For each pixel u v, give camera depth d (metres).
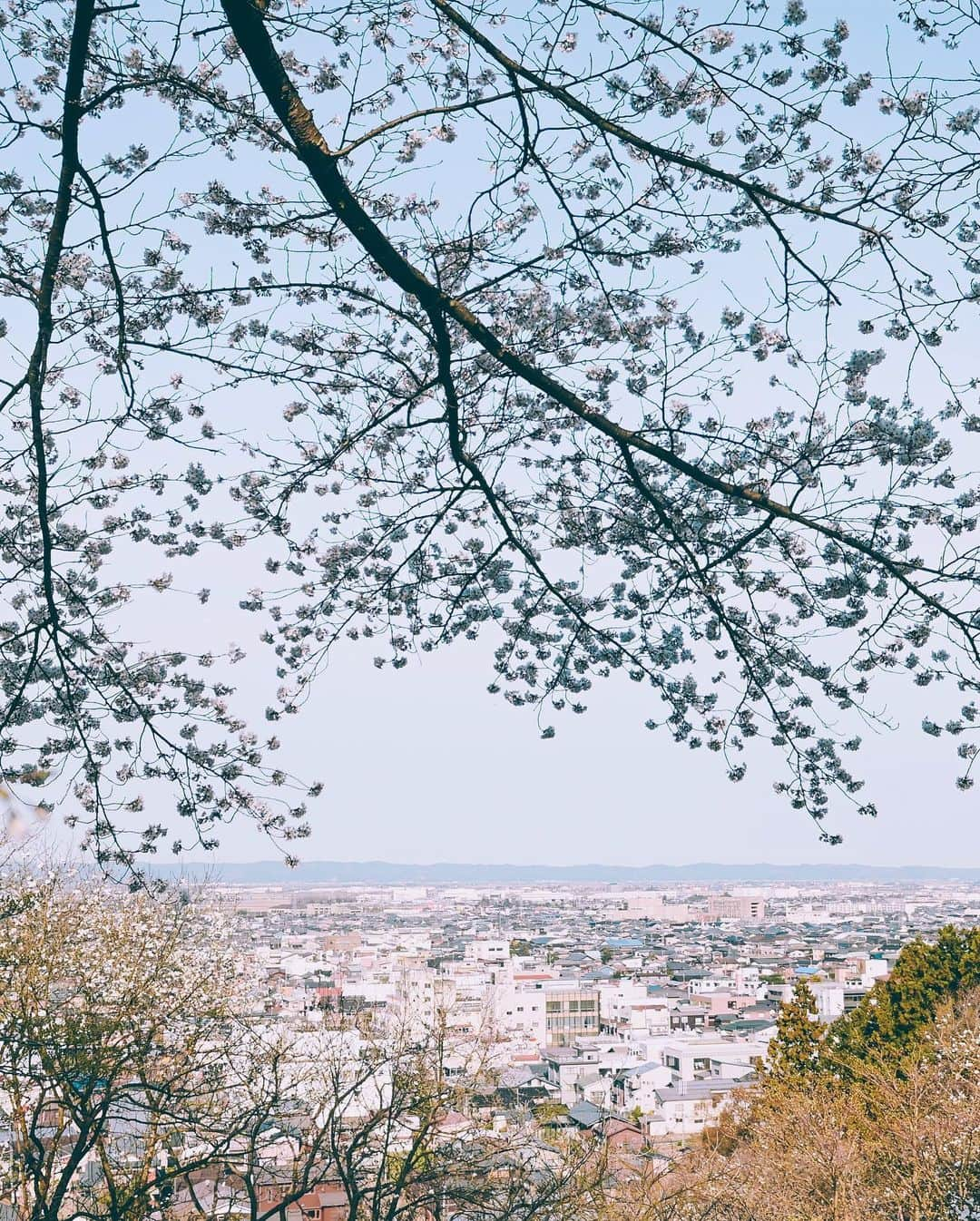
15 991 9.34
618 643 5.83
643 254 5.50
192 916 11.38
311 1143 8.55
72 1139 9.99
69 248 5.16
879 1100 17.38
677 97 5.11
